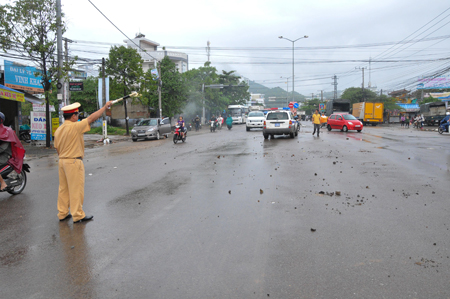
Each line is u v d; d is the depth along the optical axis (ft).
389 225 15.31
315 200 19.89
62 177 17.40
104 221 17.10
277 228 15.21
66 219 17.88
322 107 236.84
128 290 10.23
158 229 15.55
